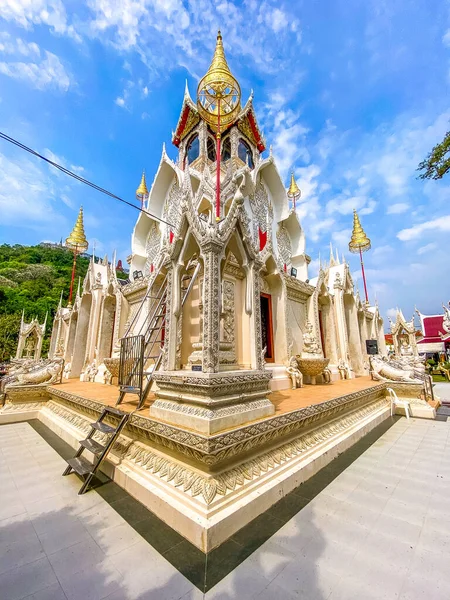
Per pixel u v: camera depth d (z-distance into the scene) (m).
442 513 4.15
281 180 17.28
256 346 5.73
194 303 6.72
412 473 5.58
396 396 11.34
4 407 10.37
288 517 3.97
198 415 4.20
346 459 6.31
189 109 16.22
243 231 5.85
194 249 5.88
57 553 3.30
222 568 3.00
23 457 6.60
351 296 16.80
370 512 4.15
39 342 25.03
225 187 11.08
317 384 11.47
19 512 4.22
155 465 4.56
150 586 2.79
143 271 18.19
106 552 3.29
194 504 3.61
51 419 9.23
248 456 4.52
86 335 15.23
